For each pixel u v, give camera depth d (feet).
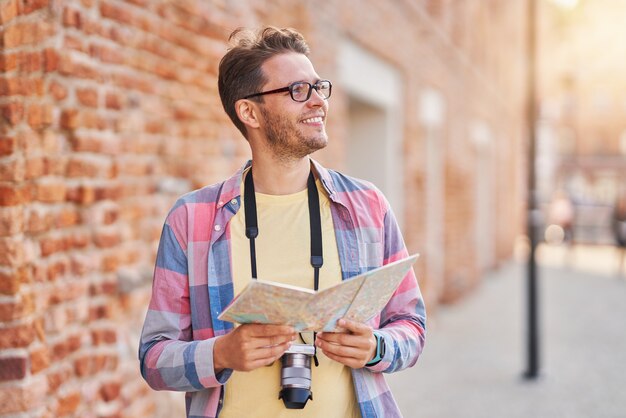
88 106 9.17
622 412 16.99
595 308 34.27
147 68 10.57
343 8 19.15
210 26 12.36
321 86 5.74
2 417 7.90
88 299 9.30
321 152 17.28
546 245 80.84
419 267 29.19
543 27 76.18
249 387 5.55
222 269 5.60
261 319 4.99
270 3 14.74
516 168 74.33
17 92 8.06
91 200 9.28
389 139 25.50
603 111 149.59
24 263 8.04
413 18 27.58
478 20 46.19
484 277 50.44
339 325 5.18
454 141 36.55
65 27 8.69
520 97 75.72
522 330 28.32
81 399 9.07
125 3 9.96
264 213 5.77
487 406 17.43
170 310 5.65
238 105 5.79
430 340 26.16
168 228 5.74
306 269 5.62
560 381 20.03
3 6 8.07
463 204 39.42
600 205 83.30
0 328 7.91
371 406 5.62
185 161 11.68
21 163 8.06
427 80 30.25
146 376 5.59
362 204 5.89
